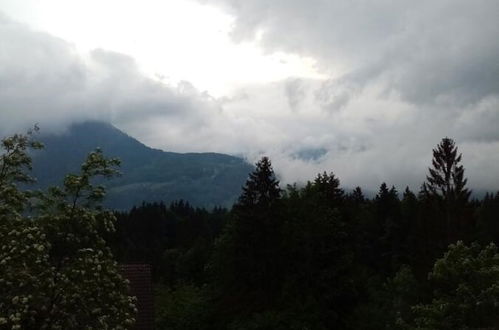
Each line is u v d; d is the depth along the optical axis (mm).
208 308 41438
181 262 69750
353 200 68875
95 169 12688
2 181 12883
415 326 28047
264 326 36469
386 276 62938
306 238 40406
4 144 13305
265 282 41062
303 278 39750
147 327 23297
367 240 65688
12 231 11547
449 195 57844
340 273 39969
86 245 12883
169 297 44000
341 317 39406
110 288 12445
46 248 11922
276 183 43969
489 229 72750
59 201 12633
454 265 22859
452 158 58719
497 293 21453
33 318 11539
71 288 11852
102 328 11945
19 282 11320
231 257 42281
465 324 21906
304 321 36500
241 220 42500
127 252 77000
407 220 65938
